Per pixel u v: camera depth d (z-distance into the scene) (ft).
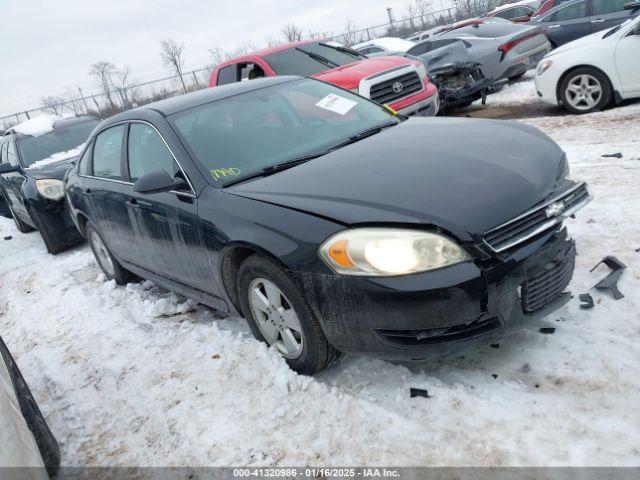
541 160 9.83
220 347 12.07
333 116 13.38
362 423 8.88
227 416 9.89
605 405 8.17
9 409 7.70
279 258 9.37
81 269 21.34
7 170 25.81
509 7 66.23
